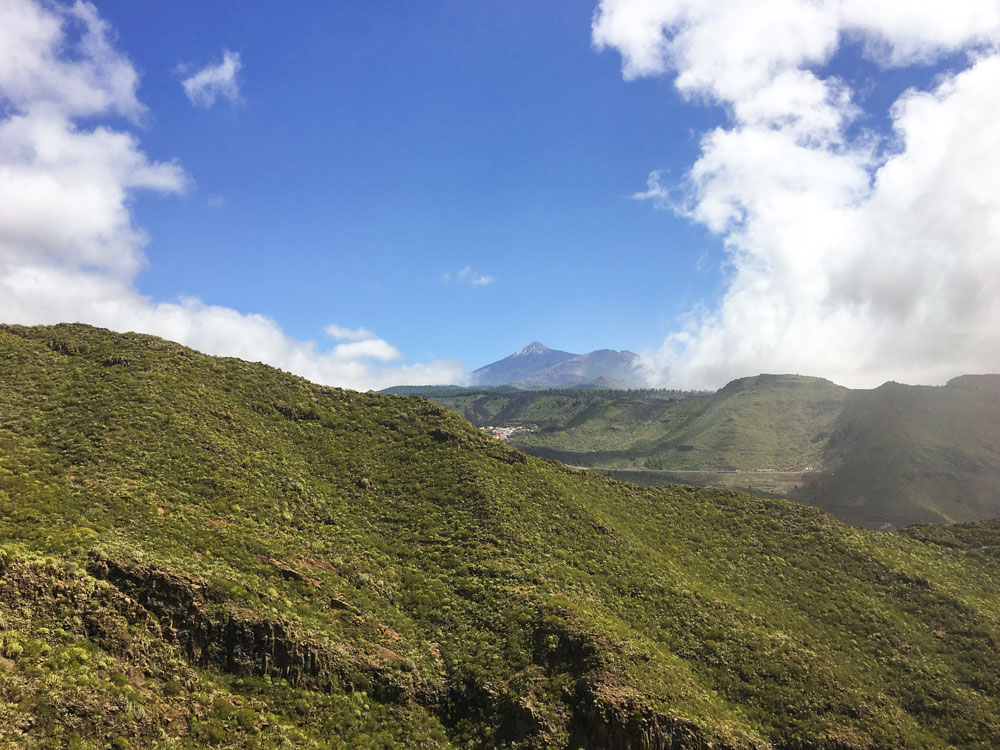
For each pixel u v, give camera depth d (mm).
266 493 62125
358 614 50969
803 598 67000
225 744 34562
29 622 34219
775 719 49938
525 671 48406
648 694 46156
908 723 51438
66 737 28984
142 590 40656
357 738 40969
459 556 62219
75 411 62938
